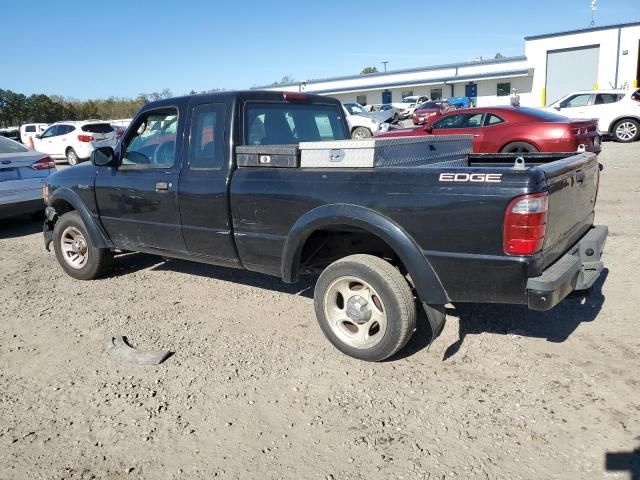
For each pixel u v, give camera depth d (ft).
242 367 12.46
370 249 13.51
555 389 10.84
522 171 9.92
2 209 26.61
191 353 13.29
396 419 10.23
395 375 11.76
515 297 10.43
